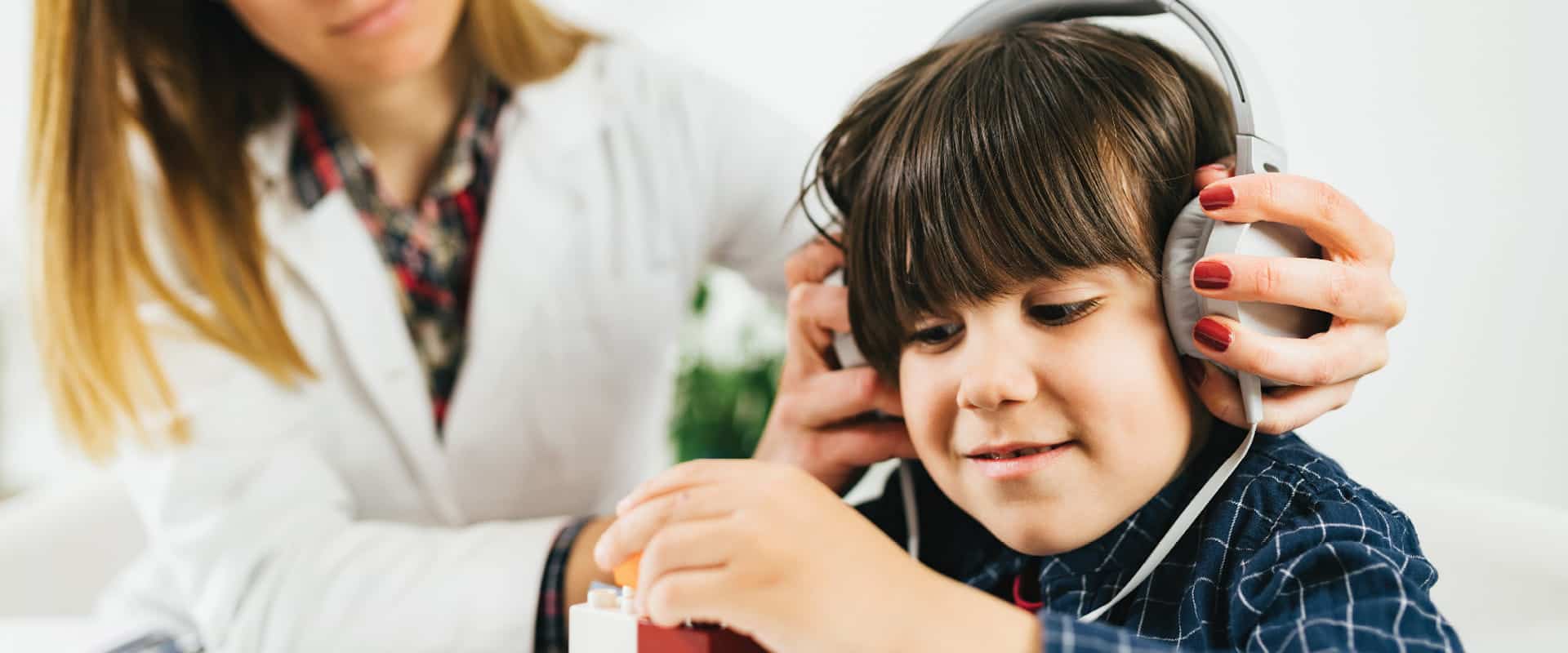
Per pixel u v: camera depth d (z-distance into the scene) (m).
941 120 0.53
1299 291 0.47
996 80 0.53
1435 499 0.79
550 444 0.95
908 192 0.52
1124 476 0.49
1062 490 0.49
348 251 0.89
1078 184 0.50
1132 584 0.51
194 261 0.85
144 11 0.84
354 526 0.78
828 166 0.60
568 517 1.00
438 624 0.69
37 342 0.87
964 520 0.64
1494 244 1.05
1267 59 1.16
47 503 1.38
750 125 0.99
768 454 0.68
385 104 0.89
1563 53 1.02
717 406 1.47
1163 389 0.50
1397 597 0.44
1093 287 0.49
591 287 0.93
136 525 1.38
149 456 0.80
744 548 0.43
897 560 0.44
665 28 1.89
